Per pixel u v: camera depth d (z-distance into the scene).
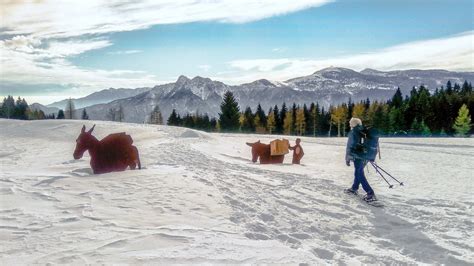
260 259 4.52
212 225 6.04
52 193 7.66
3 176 9.46
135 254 4.42
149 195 7.87
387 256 5.28
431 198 9.43
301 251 5.02
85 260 4.18
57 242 4.76
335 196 9.40
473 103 80.75
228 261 4.37
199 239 5.12
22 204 6.66
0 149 23.69
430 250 5.70
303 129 97.75
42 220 5.73
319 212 7.74
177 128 39.31
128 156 11.41
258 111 102.81
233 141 35.59
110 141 11.19
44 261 4.13
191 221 6.17
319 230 6.50
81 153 10.87
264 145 18.75
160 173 10.70
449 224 7.09
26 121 40.72
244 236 5.57
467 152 26.09
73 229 5.33
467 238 6.27
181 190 8.51
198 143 27.08
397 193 10.16
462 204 8.70
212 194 8.37
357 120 9.48
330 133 97.88
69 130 33.72
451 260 5.26
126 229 5.42
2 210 6.23
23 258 4.21
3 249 4.48
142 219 6.07
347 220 7.25
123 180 9.50
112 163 11.12
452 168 16.59
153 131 33.66
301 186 10.65
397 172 15.10
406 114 83.62
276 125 102.56
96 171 10.91
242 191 9.29
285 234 6.02
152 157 16.30
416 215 7.74
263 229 6.21
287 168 15.83
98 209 6.53
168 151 19.38
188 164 14.37
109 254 4.39
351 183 11.53
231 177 11.59
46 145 26.39
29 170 11.84
